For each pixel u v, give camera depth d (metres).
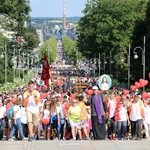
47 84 58.94
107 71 154.75
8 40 142.62
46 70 59.03
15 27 125.38
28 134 33.94
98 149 27.38
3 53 129.00
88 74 184.38
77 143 29.00
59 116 36.66
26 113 32.94
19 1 118.12
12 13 109.31
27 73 168.12
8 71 122.50
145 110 36.25
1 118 38.44
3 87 96.81
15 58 144.75
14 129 35.78
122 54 138.25
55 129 36.94
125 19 150.75
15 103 35.25
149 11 121.06
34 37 162.75
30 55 188.50
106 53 154.50
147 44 115.88
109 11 154.50
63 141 29.77
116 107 36.62
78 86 91.06
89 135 36.53
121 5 153.00
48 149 27.34
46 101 37.06
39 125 35.84
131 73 121.06
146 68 112.19
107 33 152.62
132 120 35.31
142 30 123.25
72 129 34.25
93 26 158.25
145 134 35.94
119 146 28.11
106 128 36.66
